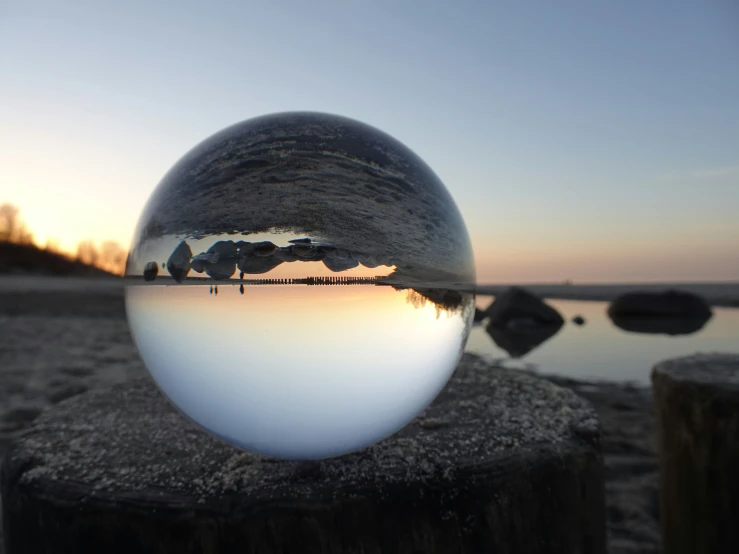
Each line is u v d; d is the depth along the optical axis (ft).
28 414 1.26
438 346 0.35
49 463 0.40
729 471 0.61
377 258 0.32
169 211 0.34
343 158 0.34
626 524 0.82
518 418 0.48
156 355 0.34
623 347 3.04
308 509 0.34
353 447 0.36
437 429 0.46
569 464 0.39
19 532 0.37
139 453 0.42
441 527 0.36
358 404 0.32
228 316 0.31
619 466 1.04
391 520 0.35
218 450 0.43
